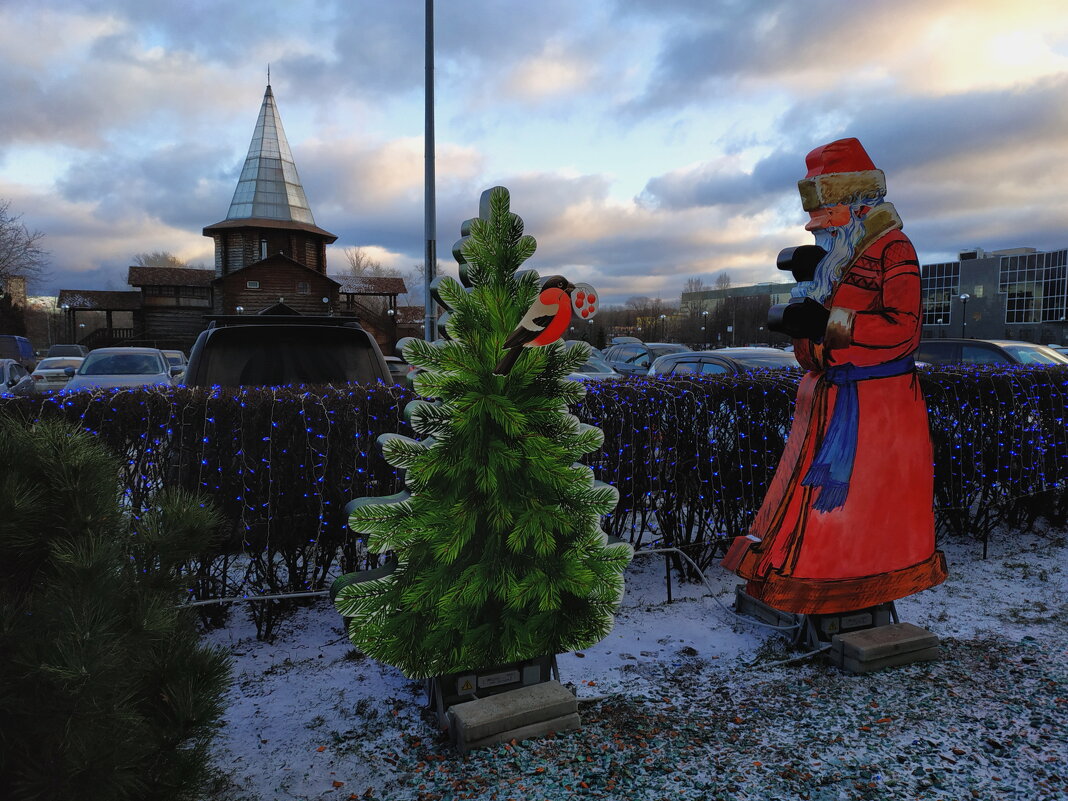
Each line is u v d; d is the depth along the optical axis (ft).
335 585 9.78
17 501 5.45
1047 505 20.29
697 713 10.12
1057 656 11.90
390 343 182.19
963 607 14.34
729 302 302.04
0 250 145.07
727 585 15.80
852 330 11.78
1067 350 50.19
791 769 8.63
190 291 182.29
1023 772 8.54
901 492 12.43
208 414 12.19
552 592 9.16
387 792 8.19
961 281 292.81
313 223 186.91
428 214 39.01
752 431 15.80
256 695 10.67
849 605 12.19
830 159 11.50
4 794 4.92
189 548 7.06
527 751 9.04
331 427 12.94
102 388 12.48
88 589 5.50
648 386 15.29
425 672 9.30
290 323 19.43
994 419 18.39
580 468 9.66
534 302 9.00
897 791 8.18
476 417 9.04
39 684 4.92
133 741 5.32
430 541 9.09
